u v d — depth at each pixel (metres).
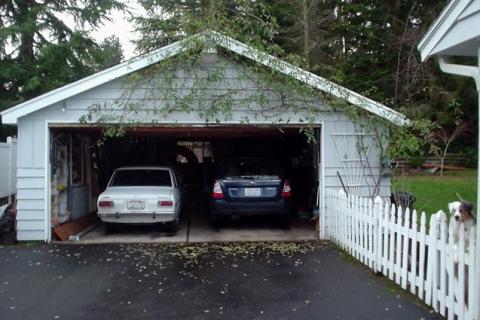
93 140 13.67
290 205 10.77
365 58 22.20
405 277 6.21
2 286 6.57
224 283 6.64
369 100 9.82
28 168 9.53
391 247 6.61
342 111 9.99
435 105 22.64
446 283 5.31
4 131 22.11
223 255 8.36
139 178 11.20
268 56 9.64
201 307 5.66
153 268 7.49
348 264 7.62
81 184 12.62
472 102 23.42
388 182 10.11
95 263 7.84
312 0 22.72
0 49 21.41
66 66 22.17
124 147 16.17
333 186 10.05
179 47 9.60
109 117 9.62
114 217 10.12
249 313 5.45
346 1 24.45
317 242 9.46
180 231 10.87
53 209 10.00
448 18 4.89
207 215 13.55
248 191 10.57
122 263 7.82
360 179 10.07
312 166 12.22
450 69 5.13
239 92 9.86
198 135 13.32
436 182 19.05
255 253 8.50
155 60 9.61
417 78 19.89
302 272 7.17
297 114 9.96
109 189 10.62
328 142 10.05
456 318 5.15
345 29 22.89
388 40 22.16
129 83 9.66
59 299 6.01
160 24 19.83
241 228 11.20
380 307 5.60
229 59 9.80
